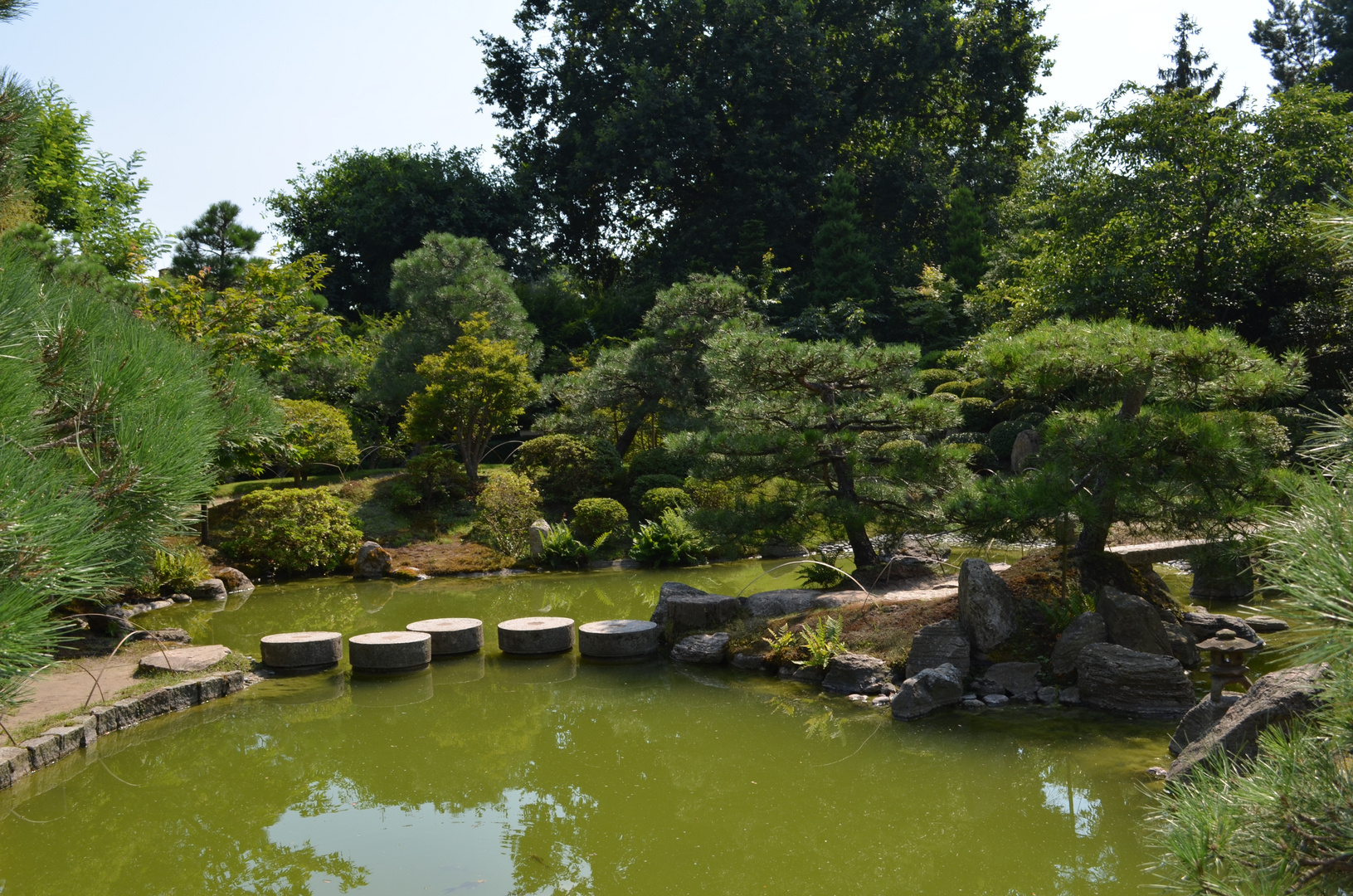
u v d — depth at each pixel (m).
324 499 14.82
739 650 9.41
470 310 21.72
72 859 5.14
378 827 5.60
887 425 11.15
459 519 17.14
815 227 31.61
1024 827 5.30
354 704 8.21
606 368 19.42
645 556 15.16
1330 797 2.02
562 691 8.59
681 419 19.69
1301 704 4.76
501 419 18.48
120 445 3.22
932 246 32.75
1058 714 7.23
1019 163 34.88
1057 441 8.58
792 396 11.62
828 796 5.90
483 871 4.95
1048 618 8.36
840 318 27.12
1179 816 2.32
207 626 11.02
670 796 6.04
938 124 35.16
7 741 6.54
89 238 26.28
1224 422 8.08
